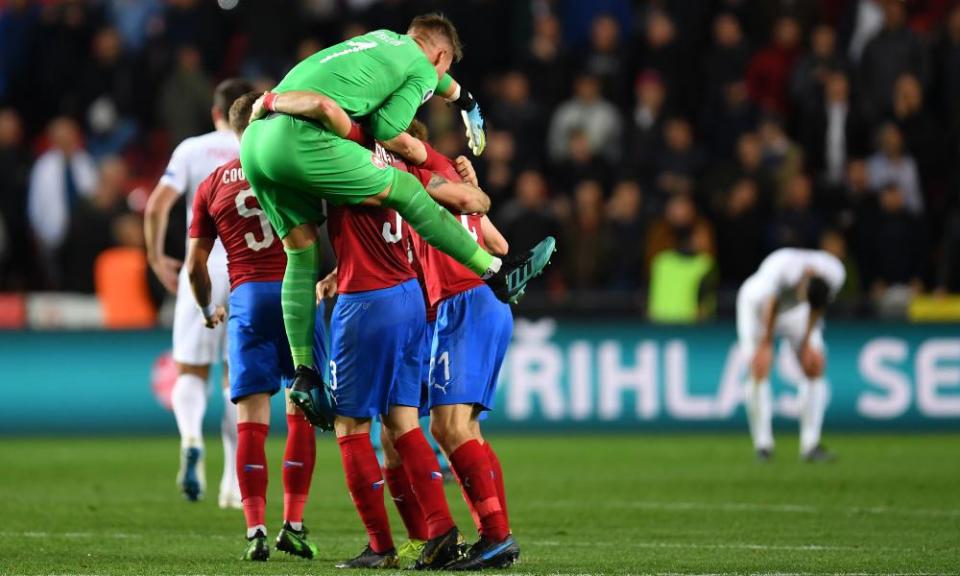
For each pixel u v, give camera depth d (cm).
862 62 6259
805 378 4566
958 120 6138
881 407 5450
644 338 5509
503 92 6531
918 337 5441
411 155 2358
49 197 6400
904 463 4450
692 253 5688
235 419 3303
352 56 2302
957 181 6088
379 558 2322
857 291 5872
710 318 5644
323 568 2300
